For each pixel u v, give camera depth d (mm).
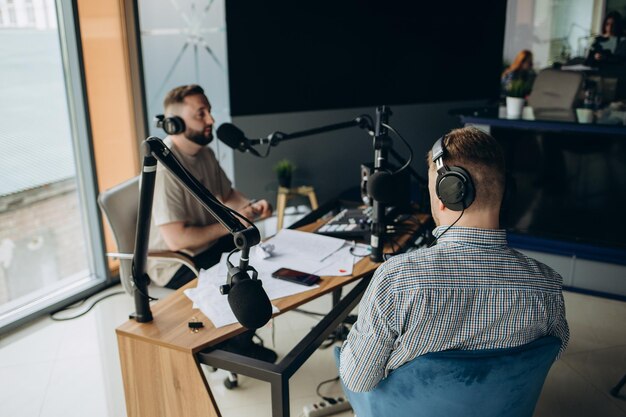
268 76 4148
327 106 4480
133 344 1566
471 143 1155
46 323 2898
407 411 1305
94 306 3072
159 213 2301
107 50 3072
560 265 3201
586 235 3156
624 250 3066
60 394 2334
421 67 4816
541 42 4992
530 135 3135
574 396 2307
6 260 2957
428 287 1130
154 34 3756
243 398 2287
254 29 4008
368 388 1296
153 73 3814
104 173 3180
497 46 5062
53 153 3021
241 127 4121
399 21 4617
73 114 3049
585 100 4148
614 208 3039
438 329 1157
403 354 1220
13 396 2322
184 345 1493
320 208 2561
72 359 2582
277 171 4047
